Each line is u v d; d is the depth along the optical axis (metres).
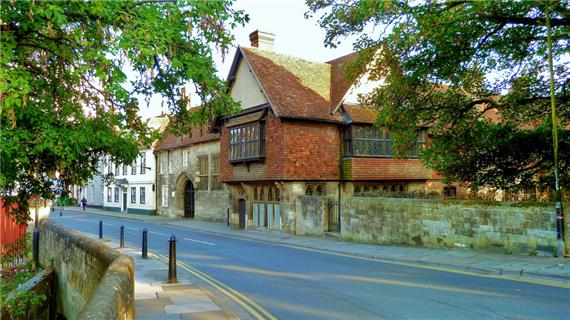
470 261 11.71
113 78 6.41
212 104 8.38
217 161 30.91
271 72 22.91
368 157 22.34
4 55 5.64
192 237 21.11
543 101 14.71
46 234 13.11
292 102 21.52
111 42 6.38
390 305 7.69
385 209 16.34
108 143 7.80
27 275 11.73
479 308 7.29
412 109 14.48
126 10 6.46
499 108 15.06
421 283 9.48
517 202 12.46
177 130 9.37
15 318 8.24
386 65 13.56
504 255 12.25
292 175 20.84
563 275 9.39
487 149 14.89
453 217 13.96
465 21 12.16
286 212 21.41
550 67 11.93
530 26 12.86
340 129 22.53
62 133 7.12
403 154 14.62
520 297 7.96
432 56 13.10
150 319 7.12
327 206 19.84
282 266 12.35
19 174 7.81
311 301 8.19
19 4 5.71
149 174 40.16
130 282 5.29
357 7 12.73
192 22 7.34
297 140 21.16
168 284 9.98
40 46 7.03
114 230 24.95
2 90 5.31
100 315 3.25
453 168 15.35
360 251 14.88
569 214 11.18
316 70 25.34
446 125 15.74
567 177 13.77
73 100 8.37
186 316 7.31
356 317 7.03
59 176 8.68
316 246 16.80
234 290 9.36
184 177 35.72
